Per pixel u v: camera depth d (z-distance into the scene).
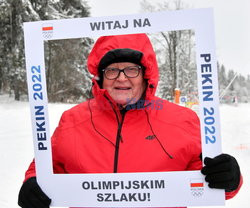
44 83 1.35
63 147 1.46
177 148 1.39
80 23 1.33
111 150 1.42
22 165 3.91
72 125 1.51
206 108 1.27
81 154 1.42
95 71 1.56
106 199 1.35
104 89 1.48
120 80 1.46
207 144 1.28
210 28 1.26
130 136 1.43
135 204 1.33
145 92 1.54
